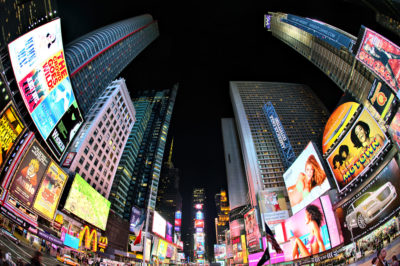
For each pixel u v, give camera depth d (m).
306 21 151.62
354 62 99.00
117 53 163.50
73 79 108.31
